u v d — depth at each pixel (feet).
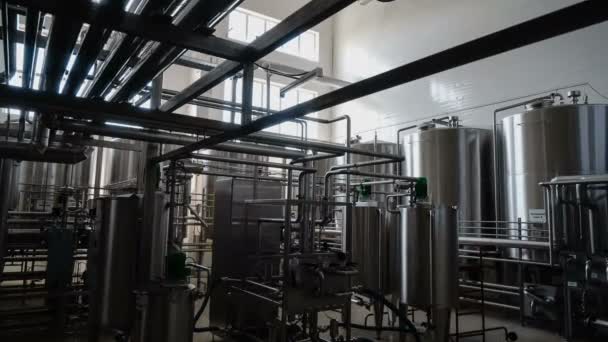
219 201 12.23
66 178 15.14
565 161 13.93
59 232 12.57
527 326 13.74
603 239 12.37
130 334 9.33
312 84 28.86
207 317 13.97
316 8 4.88
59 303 12.21
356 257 11.78
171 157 9.84
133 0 5.85
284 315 8.75
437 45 22.34
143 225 9.52
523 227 14.85
